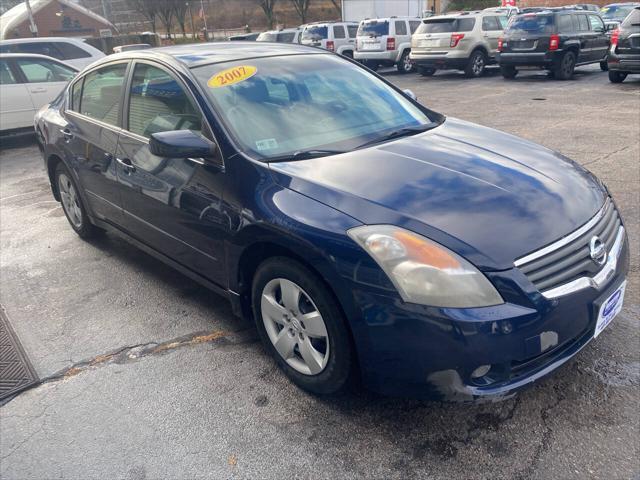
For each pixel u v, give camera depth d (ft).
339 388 8.57
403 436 8.30
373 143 10.39
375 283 7.48
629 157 21.58
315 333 8.57
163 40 169.48
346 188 8.52
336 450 8.14
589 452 7.75
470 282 7.18
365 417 8.73
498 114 32.94
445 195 8.34
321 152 9.87
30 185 23.89
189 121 10.64
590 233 8.26
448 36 53.47
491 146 10.53
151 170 11.43
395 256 7.41
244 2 202.39
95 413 9.29
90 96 14.44
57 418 9.25
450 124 12.07
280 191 8.80
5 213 19.97
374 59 62.64
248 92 10.90
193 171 10.29
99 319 12.23
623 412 8.41
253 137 10.02
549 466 7.58
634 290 11.69
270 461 8.04
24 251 16.26
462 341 7.11
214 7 207.51
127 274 14.37
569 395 8.82
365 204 8.11
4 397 9.85
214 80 10.90
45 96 33.30
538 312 7.29
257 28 185.26
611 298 8.19
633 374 9.19
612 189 17.87
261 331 9.84
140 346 11.11
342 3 81.15
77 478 8.00
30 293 13.62
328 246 7.82
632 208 16.14
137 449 8.45
